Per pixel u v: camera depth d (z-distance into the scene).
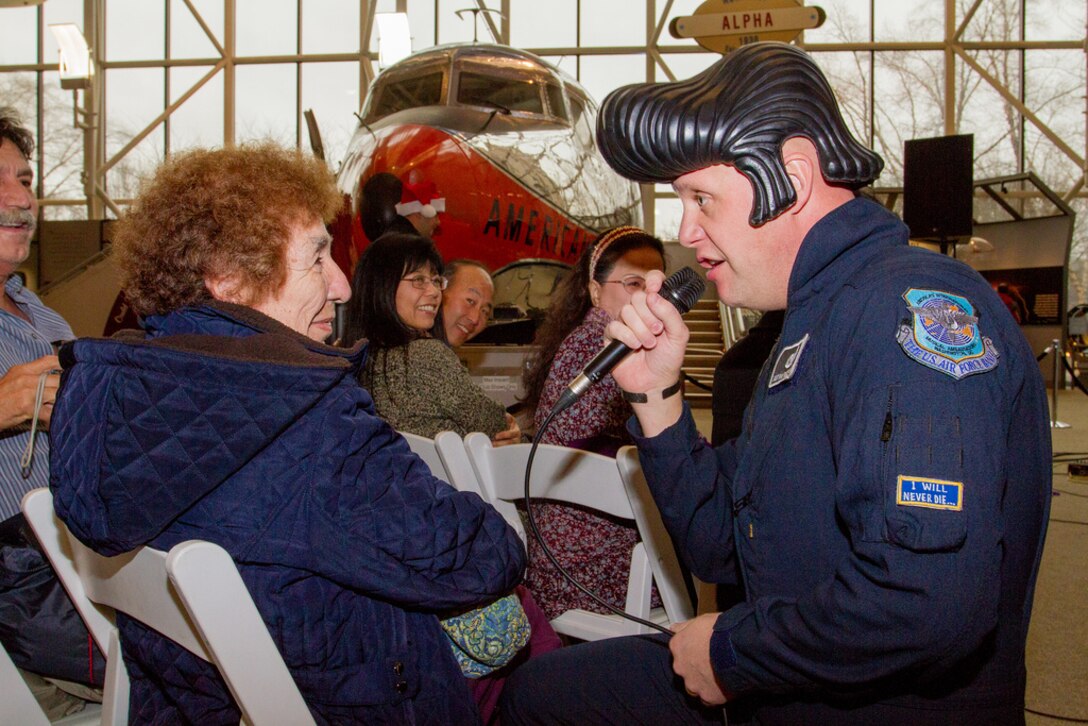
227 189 1.07
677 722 1.17
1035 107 14.16
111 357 0.93
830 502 0.92
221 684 1.04
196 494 0.92
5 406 1.58
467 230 6.33
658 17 13.91
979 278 0.89
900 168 14.36
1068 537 3.94
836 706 0.98
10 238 1.92
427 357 2.21
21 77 14.79
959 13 14.05
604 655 1.24
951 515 0.77
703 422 8.98
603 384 1.93
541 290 6.79
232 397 0.91
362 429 0.99
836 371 0.89
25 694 1.22
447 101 6.88
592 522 1.81
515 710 1.27
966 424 0.79
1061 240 11.06
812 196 0.99
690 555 1.20
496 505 1.72
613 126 0.99
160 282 1.07
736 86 0.96
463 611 1.09
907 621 0.78
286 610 0.97
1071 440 7.11
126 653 1.16
